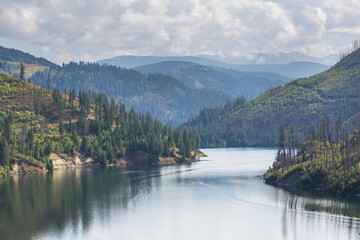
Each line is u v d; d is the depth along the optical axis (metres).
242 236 99.88
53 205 134.25
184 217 117.75
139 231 105.25
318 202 127.69
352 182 135.12
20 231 105.56
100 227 108.50
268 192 149.00
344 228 101.56
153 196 148.75
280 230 102.81
